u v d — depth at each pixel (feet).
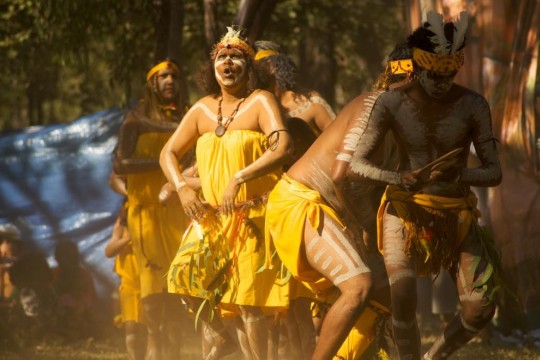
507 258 58.34
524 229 58.34
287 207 33.58
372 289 32.32
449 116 31.94
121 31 93.66
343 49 126.11
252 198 37.60
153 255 48.83
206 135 38.55
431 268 32.76
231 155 37.81
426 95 31.99
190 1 107.24
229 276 37.58
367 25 120.98
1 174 76.79
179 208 49.24
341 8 118.32
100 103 128.26
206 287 37.68
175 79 49.75
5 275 68.59
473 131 32.32
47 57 101.96
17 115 159.33
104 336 66.59
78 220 76.38
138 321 51.29
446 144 32.09
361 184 34.40
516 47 59.67
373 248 35.04
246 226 37.32
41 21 79.87
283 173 37.96
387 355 35.47
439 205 32.17
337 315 32.12
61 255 66.69
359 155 32.32
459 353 50.39
